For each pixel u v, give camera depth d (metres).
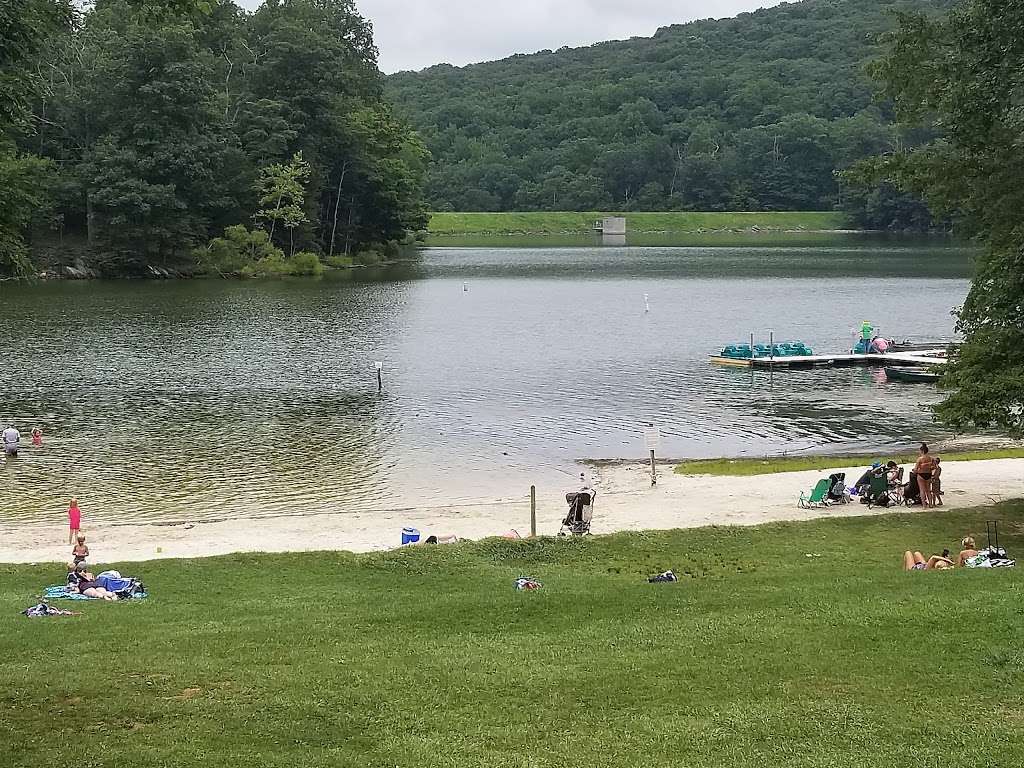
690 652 15.94
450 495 34.72
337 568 24.31
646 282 116.81
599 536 26.80
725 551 25.62
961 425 27.14
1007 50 24.02
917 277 121.50
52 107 117.12
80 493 34.66
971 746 12.39
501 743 12.87
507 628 18.03
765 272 130.00
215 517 31.83
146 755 12.34
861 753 12.32
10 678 15.03
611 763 12.27
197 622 18.94
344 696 14.36
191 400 50.59
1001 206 25.88
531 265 143.75
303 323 79.12
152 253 118.81
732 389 55.12
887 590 19.30
